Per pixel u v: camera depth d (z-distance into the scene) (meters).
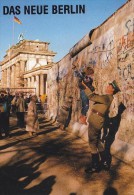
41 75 46.19
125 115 6.85
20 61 59.12
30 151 8.00
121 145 6.89
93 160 5.86
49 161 6.77
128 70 6.73
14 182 5.17
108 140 7.68
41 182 5.16
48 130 12.87
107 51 8.11
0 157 7.24
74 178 5.41
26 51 58.84
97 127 5.80
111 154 7.22
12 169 6.07
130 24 6.65
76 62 11.76
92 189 4.79
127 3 6.86
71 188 4.84
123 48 7.01
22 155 7.46
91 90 6.06
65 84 14.09
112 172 5.79
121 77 7.13
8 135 10.84
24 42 59.94
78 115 11.24
